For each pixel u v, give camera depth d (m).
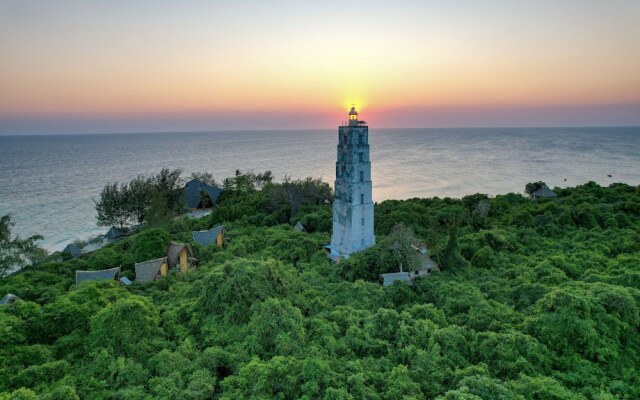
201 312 35.75
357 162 56.56
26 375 26.02
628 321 33.62
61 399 22.97
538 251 58.91
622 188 95.50
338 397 23.39
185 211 105.94
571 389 27.17
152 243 54.22
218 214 85.19
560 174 180.88
